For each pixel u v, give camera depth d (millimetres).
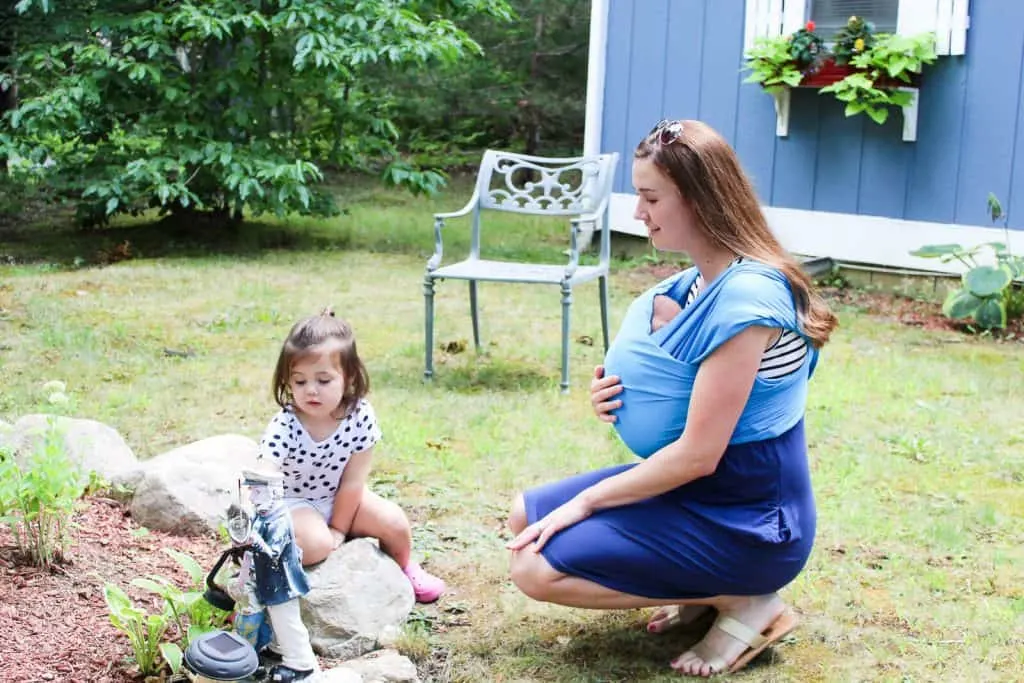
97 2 10383
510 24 15633
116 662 2922
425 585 3484
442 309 7836
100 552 3564
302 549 3160
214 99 10523
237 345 6695
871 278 8797
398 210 13094
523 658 3189
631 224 10180
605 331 6605
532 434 5199
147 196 11242
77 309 7465
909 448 5148
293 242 10594
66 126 10000
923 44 8125
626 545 3035
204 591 2930
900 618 3475
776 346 2971
